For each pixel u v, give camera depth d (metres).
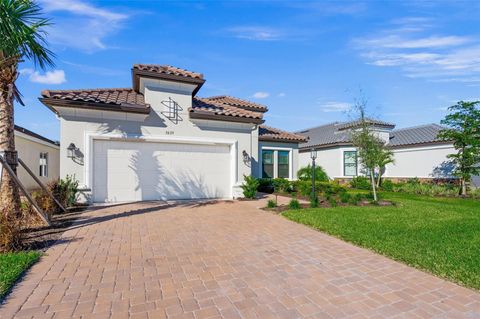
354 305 3.26
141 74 10.83
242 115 12.50
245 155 13.02
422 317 3.02
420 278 4.07
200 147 12.23
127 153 10.85
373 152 12.60
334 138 24.45
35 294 3.39
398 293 3.58
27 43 6.68
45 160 19.47
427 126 23.44
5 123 6.71
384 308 3.20
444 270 4.29
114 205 10.10
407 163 21.44
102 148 10.42
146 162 11.20
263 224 7.56
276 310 3.12
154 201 11.19
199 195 12.21
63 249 5.16
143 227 6.99
